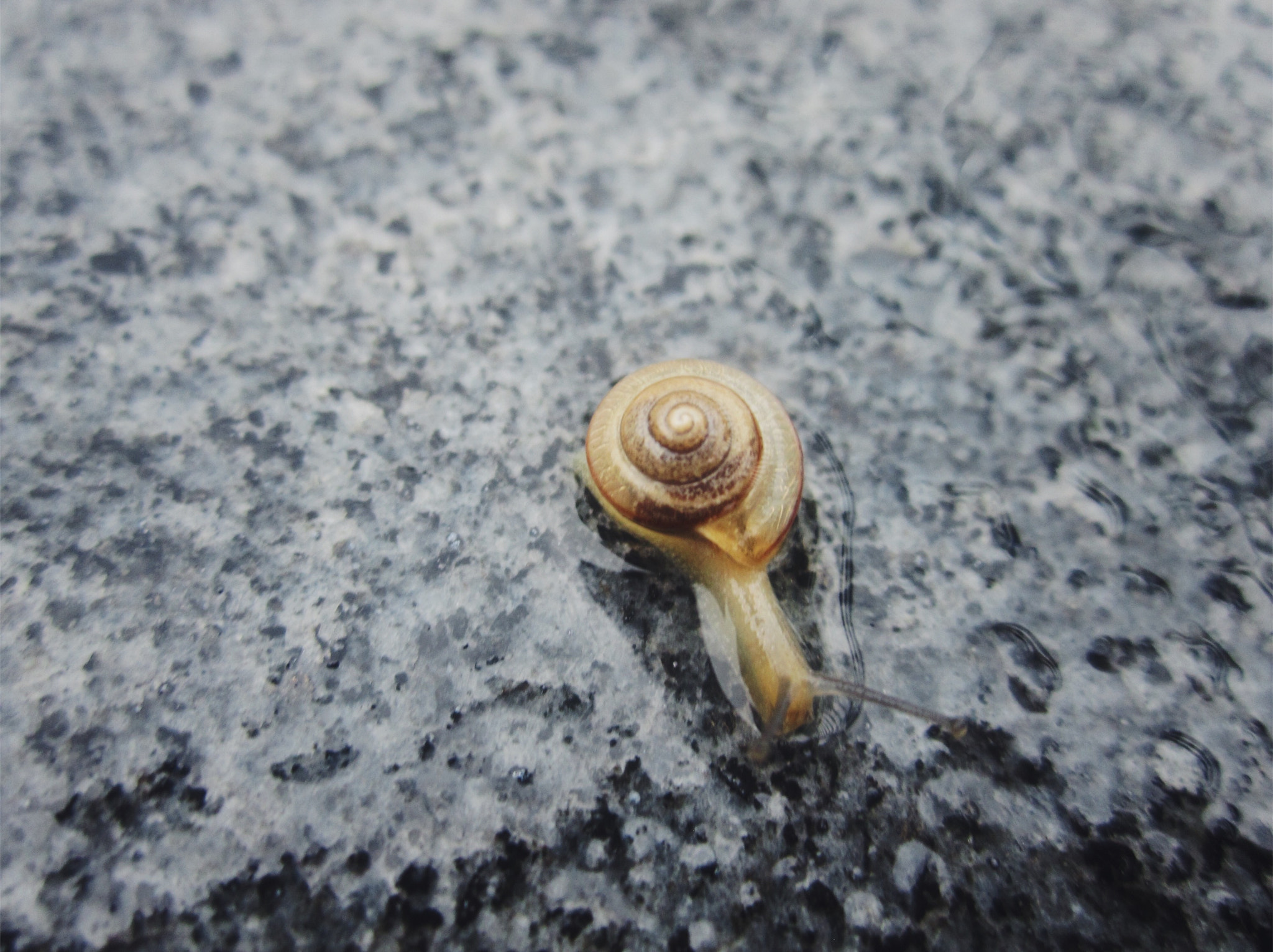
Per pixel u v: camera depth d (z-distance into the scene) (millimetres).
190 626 70
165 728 67
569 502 75
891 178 90
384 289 83
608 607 72
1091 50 95
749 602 72
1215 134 91
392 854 65
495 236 86
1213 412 81
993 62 95
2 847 63
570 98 92
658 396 72
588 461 74
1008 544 76
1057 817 68
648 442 71
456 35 94
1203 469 78
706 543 74
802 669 69
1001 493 77
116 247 84
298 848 65
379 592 72
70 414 77
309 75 92
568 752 68
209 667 69
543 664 70
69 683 68
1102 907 66
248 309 82
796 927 65
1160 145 91
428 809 66
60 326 80
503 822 66
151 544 73
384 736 68
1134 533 76
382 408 78
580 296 84
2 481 74
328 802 66
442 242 85
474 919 64
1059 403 81
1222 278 85
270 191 87
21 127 88
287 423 77
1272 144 90
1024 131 91
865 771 68
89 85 91
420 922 63
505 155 89
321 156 88
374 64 93
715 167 90
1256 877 66
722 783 68
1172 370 82
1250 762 69
